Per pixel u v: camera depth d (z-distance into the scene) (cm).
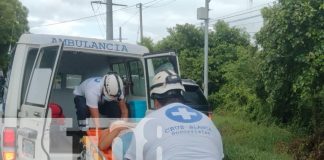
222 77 1848
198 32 2016
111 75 623
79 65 757
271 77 924
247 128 1272
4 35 2769
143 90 706
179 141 312
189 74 1933
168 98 339
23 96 590
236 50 1817
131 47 707
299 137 1089
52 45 507
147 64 696
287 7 841
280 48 862
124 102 659
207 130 326
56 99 741
